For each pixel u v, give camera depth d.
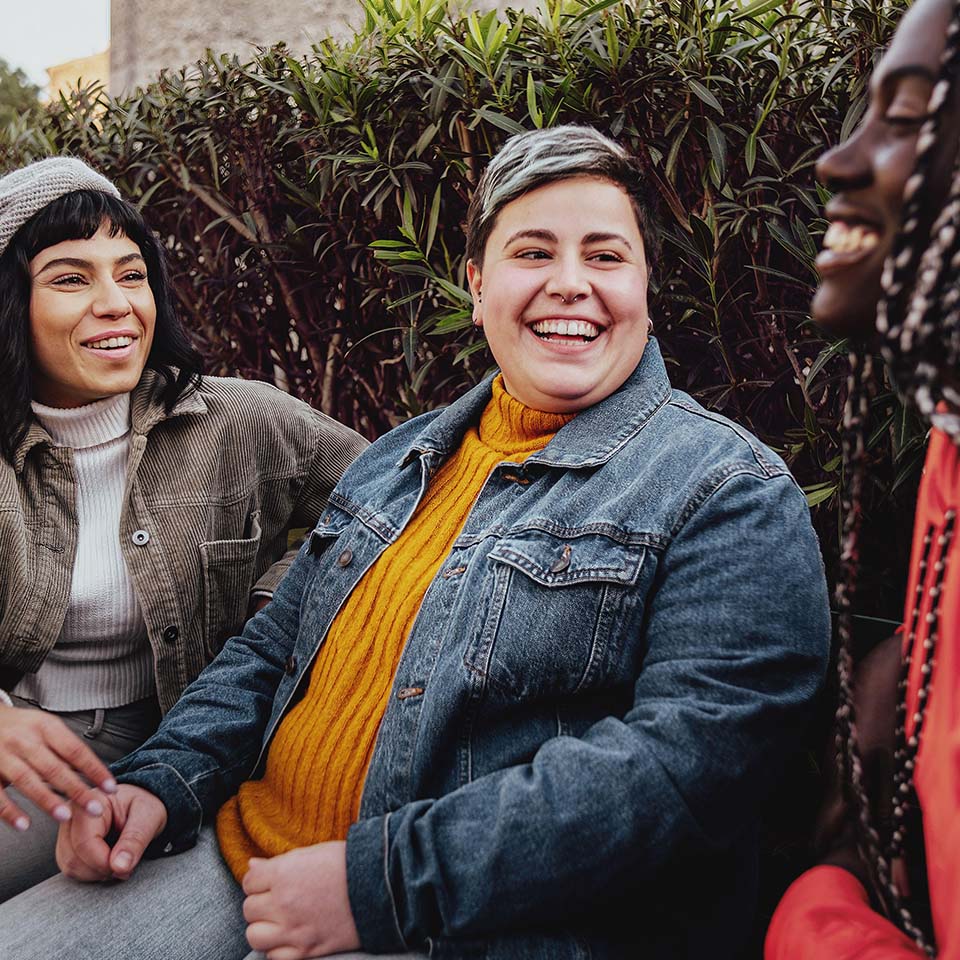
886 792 0.86
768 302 1.68
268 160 2.21
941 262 0.63
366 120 1.88
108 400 1.59
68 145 2.53
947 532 0.72
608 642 1.08
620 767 0.97
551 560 1.12
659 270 1.64
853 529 0.82
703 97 1.52
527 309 1.25
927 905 0.81
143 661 1.64
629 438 1.20
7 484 1.55
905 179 0.66
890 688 0.88
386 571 1.28
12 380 1.53
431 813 1.03
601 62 1.62
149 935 1.16
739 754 0.98
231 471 1.69
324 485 1.80
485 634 1.11
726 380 1.69
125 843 1.19
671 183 1.60
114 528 1.60
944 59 0.63
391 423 2.25
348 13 3.38
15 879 1.39
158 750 1.32
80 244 1.50
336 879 1.04
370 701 1.21
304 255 2.21
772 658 1.00
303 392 2.40
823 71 1.60
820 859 0.92
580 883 0.96
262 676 1.43
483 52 1.75
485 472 1.30
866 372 0.79
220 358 2.43
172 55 3.72
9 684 1.59
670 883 1.06
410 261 1.98
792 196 1.62
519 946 0.99
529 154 1.22
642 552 1.09
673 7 1.64
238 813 1.31
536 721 1.10
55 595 1.55
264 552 1.77
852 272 0.70
